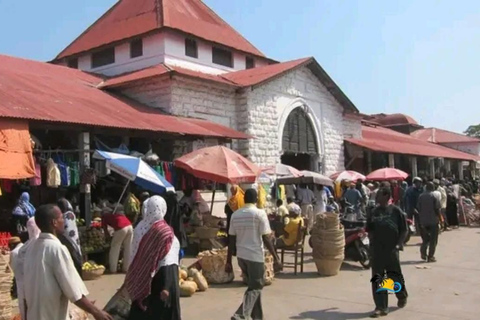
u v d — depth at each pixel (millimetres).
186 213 14156
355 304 8117
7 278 7156
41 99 12344
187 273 9227
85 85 17406
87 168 11805
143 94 17219
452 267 11375
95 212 12492
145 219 5078
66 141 13141
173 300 4930
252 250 6613
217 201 16875
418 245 14875
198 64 21828
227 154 12758
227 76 20703
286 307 7930
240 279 10117
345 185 19750
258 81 18844
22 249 4559
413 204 15977
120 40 21406
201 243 13086
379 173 19031
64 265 4098
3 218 11867
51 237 4184
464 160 39031
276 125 20297
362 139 27344
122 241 10609
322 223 10664
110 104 14969
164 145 16172
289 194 19391
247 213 6727
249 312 6383
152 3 23031
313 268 11422
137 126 12633
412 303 8109
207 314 7520
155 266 4832
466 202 21438
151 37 20875
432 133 45875
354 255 11508
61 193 12664
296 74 21766
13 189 12117
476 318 7227
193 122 16344
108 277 10180
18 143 9867
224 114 18516
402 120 44500
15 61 17906
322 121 23625
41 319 4012
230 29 25875
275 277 10359
